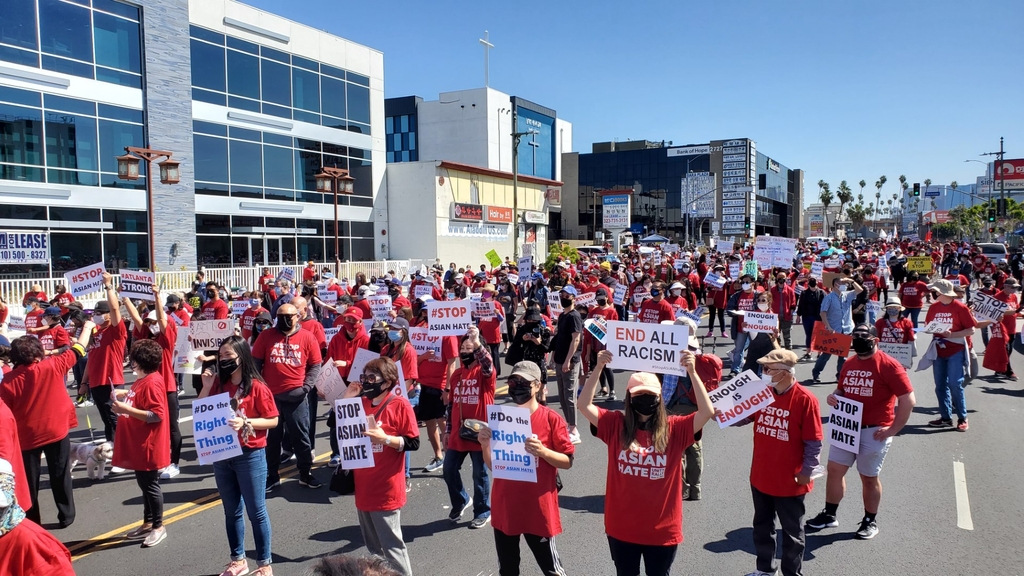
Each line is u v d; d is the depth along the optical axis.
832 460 6.05
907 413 5.68
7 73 20.81
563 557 5.64
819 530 6.15
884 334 10.29
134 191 24.42
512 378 4.52
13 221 21.06
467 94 58.25
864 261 31.88
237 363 5.28
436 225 36.06
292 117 31.27
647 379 4.06
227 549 5.95
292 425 7.32
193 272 23.38
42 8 21.73
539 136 66.62
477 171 39.19
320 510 6.79
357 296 14.77
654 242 58.84
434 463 8.03
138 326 8.26
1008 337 12.61
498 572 5.43
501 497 4.51
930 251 41.22
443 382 7.88
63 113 22.36
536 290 18.45
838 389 6.15
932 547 5.74
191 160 26.45
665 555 4.01
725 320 21.94
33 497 6.20
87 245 23.05
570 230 96.06
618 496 4.05
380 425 4.80
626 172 92.75
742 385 4.81
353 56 34.56
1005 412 10.27
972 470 7.69
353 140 34.72
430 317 7.92
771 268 19.44
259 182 29.66
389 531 4.82
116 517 6.71
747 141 86.00
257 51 29.45
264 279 20.39
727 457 8.27
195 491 7.43
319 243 32.78
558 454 4.36
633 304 16.52
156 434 5.97
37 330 10.23
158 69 25.08
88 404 11.47
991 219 56.22
